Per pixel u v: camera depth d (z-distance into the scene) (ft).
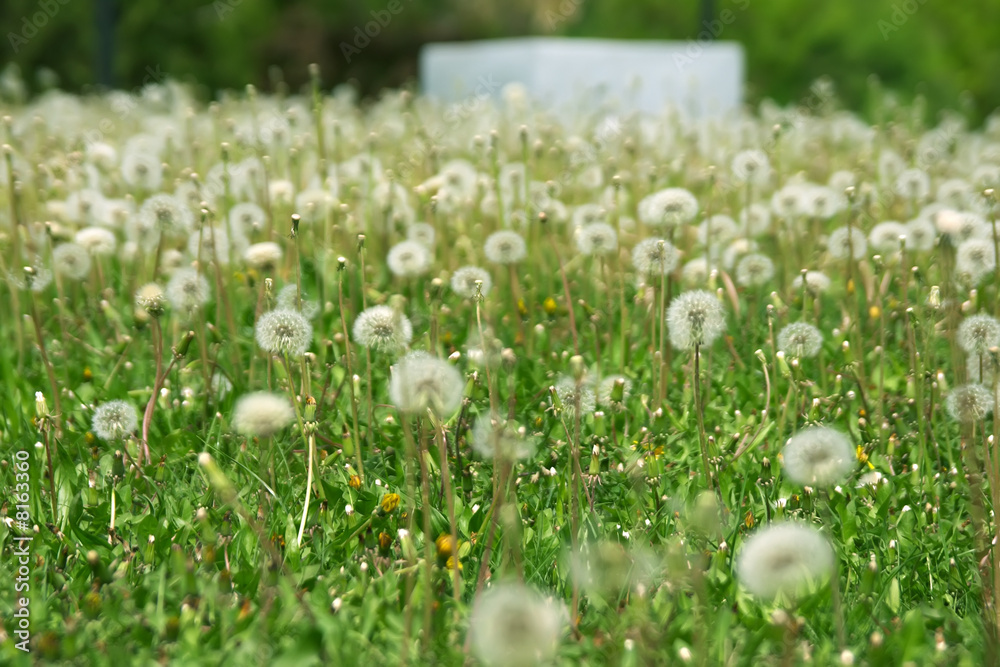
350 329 7.72
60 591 6.07
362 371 7.38
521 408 7.25
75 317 8.06
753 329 7.82
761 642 5.83
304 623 5.89
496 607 5.32
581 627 5.91
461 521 6.40
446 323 8.09
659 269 7.29
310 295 8.16
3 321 8.10
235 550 6.24
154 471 6.75
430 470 6.68
